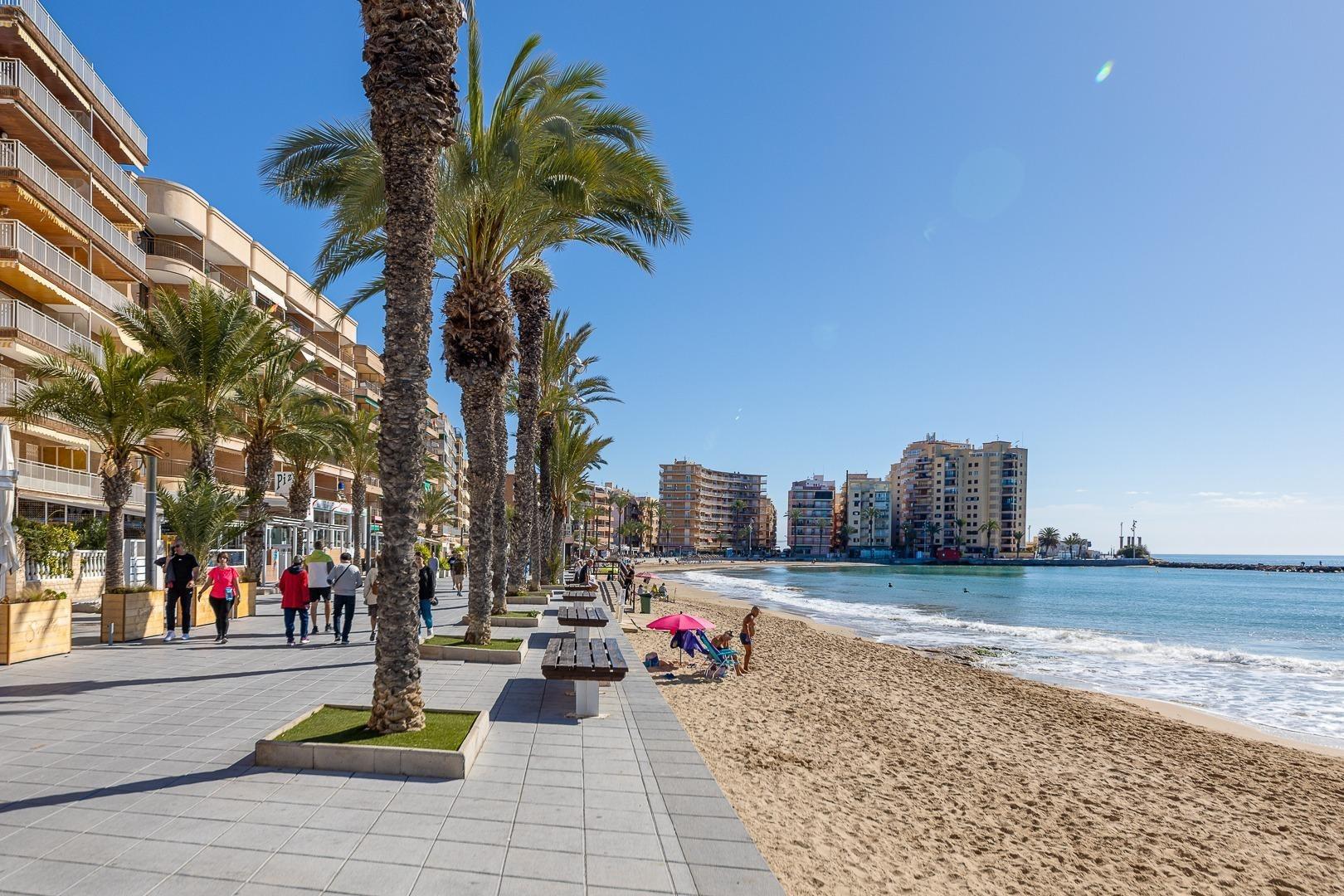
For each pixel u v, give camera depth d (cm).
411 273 688
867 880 584
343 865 413
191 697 816
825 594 6344
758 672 1575
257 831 455
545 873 416
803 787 807
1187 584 10006
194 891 378
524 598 2162
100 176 2786
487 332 1368
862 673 1702
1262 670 2272
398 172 695
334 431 3022
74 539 2011
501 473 1778
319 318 4738
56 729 674
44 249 2339
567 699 873
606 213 1549
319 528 3438
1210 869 707
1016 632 3244
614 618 2150
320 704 758
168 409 1648
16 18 2370
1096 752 1124
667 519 19138
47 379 1895
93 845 429
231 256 3766
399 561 642
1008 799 857
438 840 453
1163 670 2228
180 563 1277
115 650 1154
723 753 905
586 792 547
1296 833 830
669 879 414
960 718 1279
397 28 701
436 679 975
